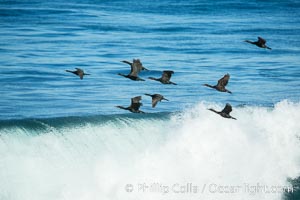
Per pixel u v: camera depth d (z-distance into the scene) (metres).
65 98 128.62
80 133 87.38
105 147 88.25
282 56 182.00
